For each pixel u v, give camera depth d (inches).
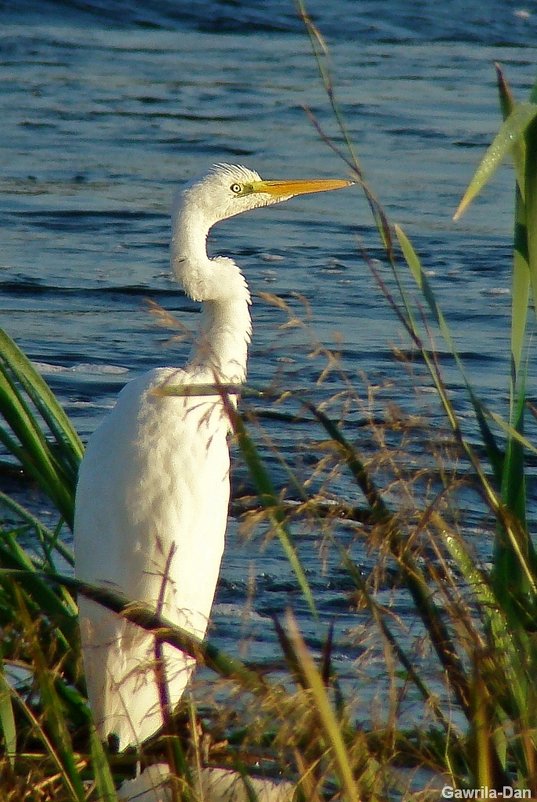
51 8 1542.8
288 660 171.3
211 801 193.2
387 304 646.5
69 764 184.2
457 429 201.0
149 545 257.9
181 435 271.1
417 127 1065.5
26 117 1087.0
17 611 230.5
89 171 932.6
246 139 1031.0
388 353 560.1
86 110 1126.4
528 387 515.5
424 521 188.5
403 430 208.2
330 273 703.1
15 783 193.8
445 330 202.1
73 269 705.6
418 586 195.0
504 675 189.6
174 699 244.7
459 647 211.2
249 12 1568.7
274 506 188.7
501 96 192.1
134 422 273.6
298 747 189.6
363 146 1001.5
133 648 239.9
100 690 240.7
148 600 252.8
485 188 896.3
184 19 1549.0
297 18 1555.1
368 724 205.9
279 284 676.1
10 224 792.9
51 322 613.9
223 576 365.7
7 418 268.1
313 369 530.3
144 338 597.0
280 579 364.5
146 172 936.9
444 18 1563.7
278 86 1238.3
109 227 800.3
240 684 176.1
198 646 177.6
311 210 845.8
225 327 332.2
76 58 1350.9
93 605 247.1
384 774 179.5
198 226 337.4
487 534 321.1
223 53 1407.5
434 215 828.0
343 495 400.8
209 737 181.2
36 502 423.5
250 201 356.8
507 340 592.7
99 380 538.0
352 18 1557.6
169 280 692.7
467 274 708.7
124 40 1460.4
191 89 1224.8
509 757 220.2
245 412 224.2
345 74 1294.3
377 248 760.3
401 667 235.1
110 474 266.4
